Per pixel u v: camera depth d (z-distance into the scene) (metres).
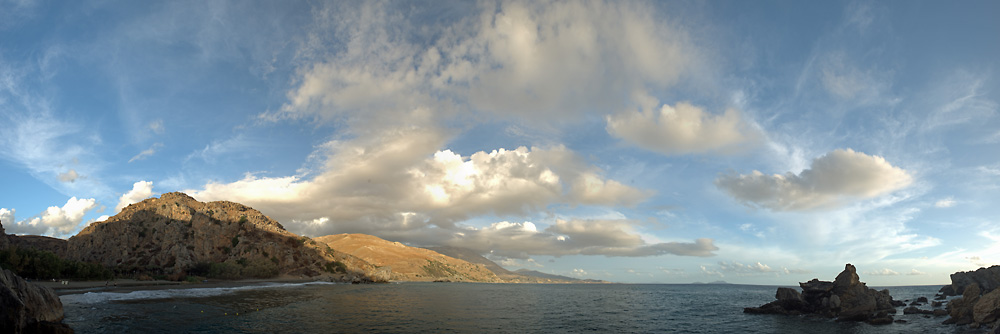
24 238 180.50
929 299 112.19
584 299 127.31
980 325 51.00
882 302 77.56
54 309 37.62
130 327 39.28
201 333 38.75
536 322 60.59
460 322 56.38
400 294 118.12
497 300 108.62
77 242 170.88
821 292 70.94
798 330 54.28
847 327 56.09
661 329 55.78
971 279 118.81
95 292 71.00
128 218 190.50
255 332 40.75
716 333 52.25
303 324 47.62
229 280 156.38
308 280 194.00
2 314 29.20
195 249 180.00
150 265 159.88
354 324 49.75
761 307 77.12
